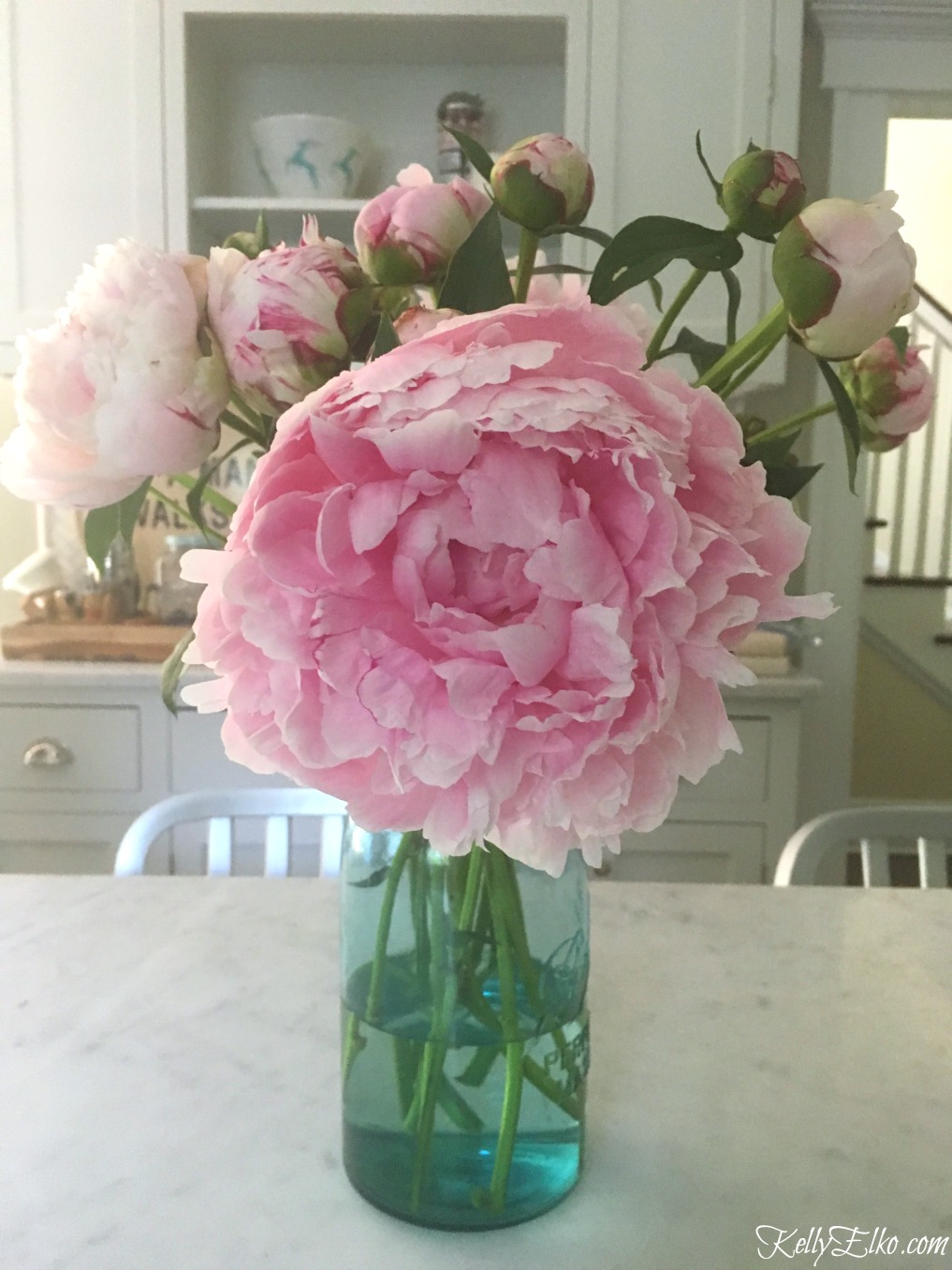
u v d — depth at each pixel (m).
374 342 0.41
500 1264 0.47
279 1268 0.47
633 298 1.69
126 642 1.77
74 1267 0.46
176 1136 0.56
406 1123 0.49
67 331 0.41
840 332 0.41
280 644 0.35
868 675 3.36
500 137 1.93
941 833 1.02
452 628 0.35
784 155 0.45
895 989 0.74
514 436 0.34
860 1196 0.52
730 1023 0.69
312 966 0.76
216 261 0.43
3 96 1.69
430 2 1.68
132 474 0.43
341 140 1.75
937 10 1.80
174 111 1.69
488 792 0.35
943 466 3.65
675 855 1.75
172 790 1.73
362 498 0.35
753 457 0.48
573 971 0.51
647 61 1.67
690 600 0.36
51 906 0.87
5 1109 0.58
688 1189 0.52
